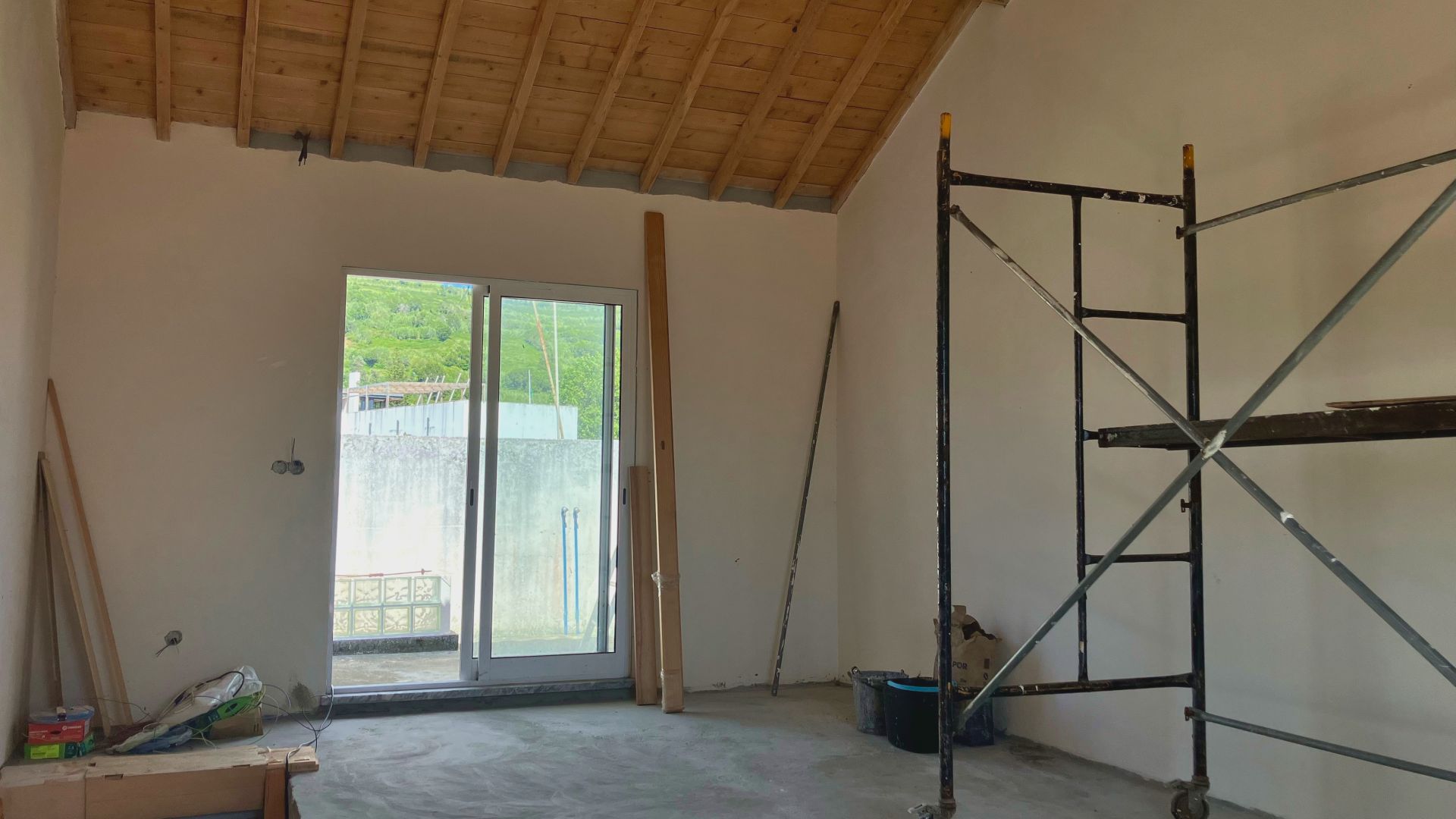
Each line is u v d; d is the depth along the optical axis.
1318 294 3.04
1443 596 2.66
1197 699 3.07
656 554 5.23
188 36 4.32
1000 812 3.20
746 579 5.59
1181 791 3.07
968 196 4.76
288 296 4.83
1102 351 2.59
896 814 3.23
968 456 4.68
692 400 5.55
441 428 8.74
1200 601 3.09
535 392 5.27
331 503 4.82
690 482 5.51
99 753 3.94
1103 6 3.94
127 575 4.49
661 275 5.46
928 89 5.09
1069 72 4.12
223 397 4.70
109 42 4.29
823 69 4.98
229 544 4.65
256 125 4.82
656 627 5.20
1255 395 2.25
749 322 5.72
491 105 4.91
